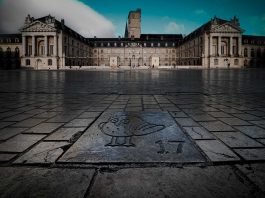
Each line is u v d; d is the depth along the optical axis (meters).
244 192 1.89
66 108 5.88
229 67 74.19
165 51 100.38
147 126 3.97
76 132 3.64
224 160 2.50
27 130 3.78
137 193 1.88
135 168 2.33
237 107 5.91
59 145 3.03
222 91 9.88
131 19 108.19
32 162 2.49
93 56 100.50
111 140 3.21
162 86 12.66
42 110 5.61
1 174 2.23
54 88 11.59
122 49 99.31
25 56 73.81
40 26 72.69
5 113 5.24
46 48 73.31
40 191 1.93
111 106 6.16
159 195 1.86
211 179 2.10
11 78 22.06
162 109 5.65
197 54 80.44
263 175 2.16
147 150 2.81
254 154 2.67
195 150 2.80
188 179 2.10
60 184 2.04
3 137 3.40
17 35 85.69
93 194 1.88
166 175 2.18
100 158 2.58
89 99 7.58
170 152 2.73
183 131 3.64
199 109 5.63
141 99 7.51
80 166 2.39
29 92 9.73
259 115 4.88
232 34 73.75
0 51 84.44
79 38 89.12
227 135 3.42
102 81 17.44
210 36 73.00
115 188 1.96
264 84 13.72
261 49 83.81
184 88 11.41
